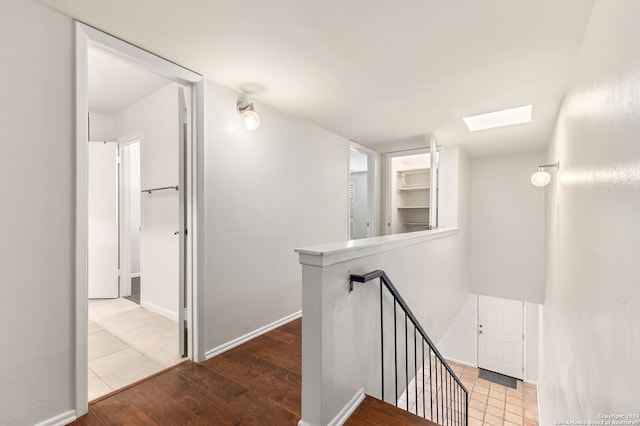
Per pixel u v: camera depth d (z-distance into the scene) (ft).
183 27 5.41
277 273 9.60
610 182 3.96
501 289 16.66
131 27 5.41
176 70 6.72
